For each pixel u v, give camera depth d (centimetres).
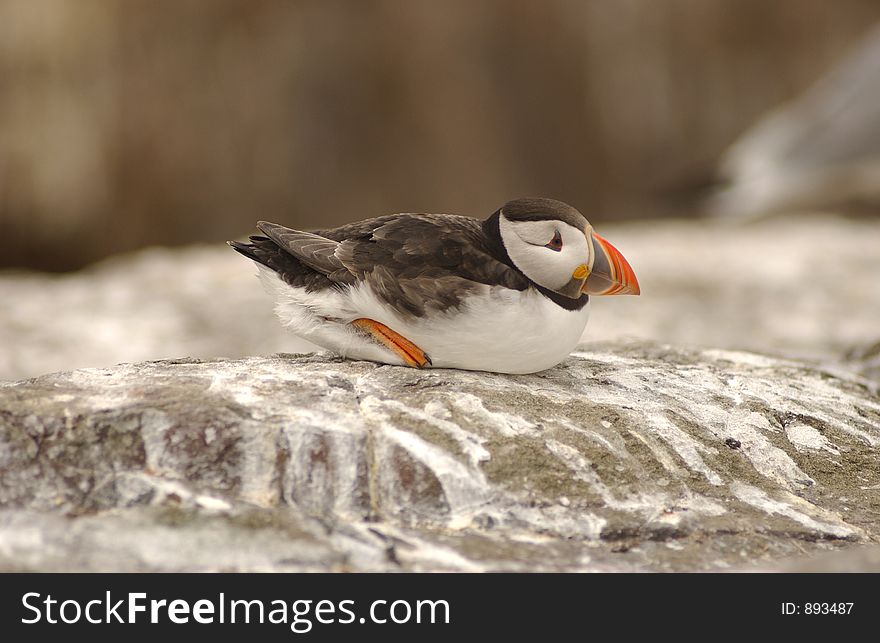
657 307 1645
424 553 618
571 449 692
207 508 629
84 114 2603
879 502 725
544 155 2878
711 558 640
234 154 2689
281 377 733
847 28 2970
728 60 2938
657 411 759
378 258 725
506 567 609
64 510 620
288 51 2716
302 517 634
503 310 707
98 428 651
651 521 661
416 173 2802
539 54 2858
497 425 698
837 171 2509
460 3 2816
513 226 725
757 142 2703
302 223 2741
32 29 2572
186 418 661
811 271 1841
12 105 2581
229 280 1778
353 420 679
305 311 765
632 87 2897
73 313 1591
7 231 2622
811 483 736
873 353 1075
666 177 2812
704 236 2173
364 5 2762
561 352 750
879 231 2216
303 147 2734
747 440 756
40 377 725
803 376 925
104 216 2641
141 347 1438
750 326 1538
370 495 652
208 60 2669
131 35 2623
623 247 2055
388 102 2784
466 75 2817
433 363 759
